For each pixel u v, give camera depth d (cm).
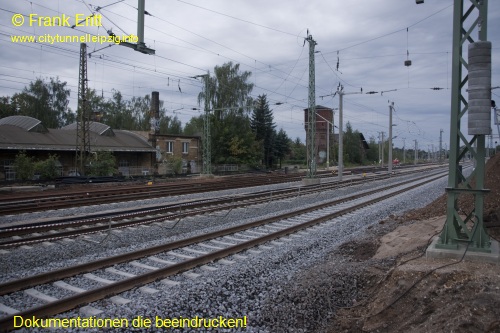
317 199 2288
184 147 5544
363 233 1272
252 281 777
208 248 1059
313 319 635
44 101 6550
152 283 759
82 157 3456
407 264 711
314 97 3269
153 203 2034
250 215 1670
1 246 1013
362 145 9800
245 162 5866
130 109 8644
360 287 748
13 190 2523
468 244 757
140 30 1602
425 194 2438
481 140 767
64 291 720
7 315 613
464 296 561
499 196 1344
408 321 558
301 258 966
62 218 1521
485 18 757
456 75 791
